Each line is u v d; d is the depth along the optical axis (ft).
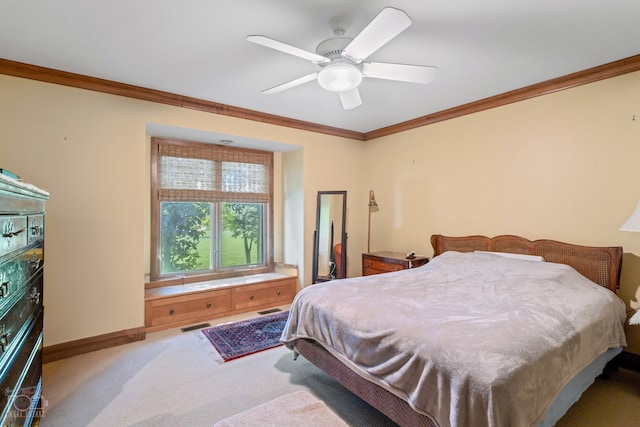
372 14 6.25
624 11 6.16
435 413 4.53
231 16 6.34
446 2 5.87
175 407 6.63
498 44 7.41
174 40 7.27
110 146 9.70
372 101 11.34
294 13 6.23
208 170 13.83
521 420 3.95
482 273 8.80
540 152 9.95
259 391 7.24
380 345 5.53
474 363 4.33
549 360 4.70
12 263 4.17
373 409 6.56
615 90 8.53
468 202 11.88
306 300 7.61
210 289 12.10
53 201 8.84
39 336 5.85
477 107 11.41
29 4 5.94
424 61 8.23
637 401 6.97
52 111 8.85
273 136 13.30
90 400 6.84
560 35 7.04
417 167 13.73
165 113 10.71
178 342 9.91
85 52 7.80
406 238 14.21
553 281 7.72
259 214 15.52
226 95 10.77
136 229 10.11
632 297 8.31
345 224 14.49
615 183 8.53
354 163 16.03
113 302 9.70
